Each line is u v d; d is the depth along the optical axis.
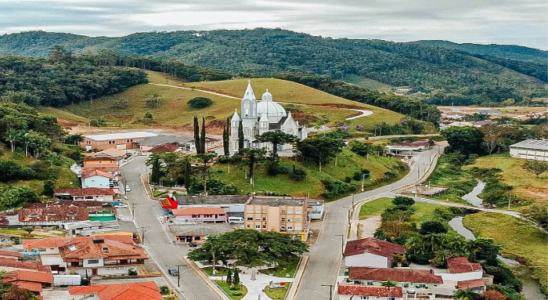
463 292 182.12
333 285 198.00
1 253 198.25
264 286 194.88
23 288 168.38
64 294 177.62
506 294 189.12
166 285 192.62
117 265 199.50
